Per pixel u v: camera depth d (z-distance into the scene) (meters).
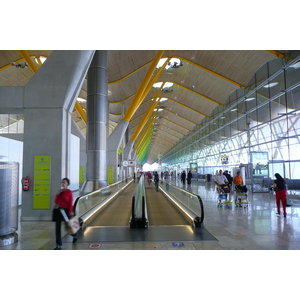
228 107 33.16
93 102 21.59
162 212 12.31
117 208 13.62
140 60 27.41
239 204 13.69
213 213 11.73
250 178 22.34
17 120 31.06
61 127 10.77
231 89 31.31
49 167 10.66
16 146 14.70
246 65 24.91
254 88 25.33
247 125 26.81
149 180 39.75
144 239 7.33
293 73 18.67
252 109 25.56
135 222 8.74
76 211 8.69
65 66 10.86
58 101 10.80
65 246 6.69
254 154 21.47
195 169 45.38
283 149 19.97
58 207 6.51
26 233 8.17
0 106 10.78
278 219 10.20
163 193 21.61
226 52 24.72
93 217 10.62
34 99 10.82
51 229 8.76
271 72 22.02
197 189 25.95
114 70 27.78
